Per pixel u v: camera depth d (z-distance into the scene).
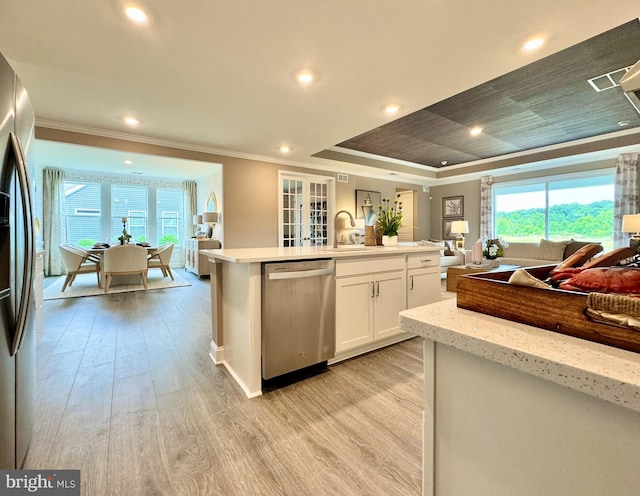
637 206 4.94
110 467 1.27
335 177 6.30
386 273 2.50
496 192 6.99
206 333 2.94
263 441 1.43
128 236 6.21
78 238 6.89
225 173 4.98
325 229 6.25
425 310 0.71
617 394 0.39
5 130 1.07
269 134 4.03
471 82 2.61
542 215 6.25
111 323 3.22
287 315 1.95
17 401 1.17
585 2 1.70
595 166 5.47
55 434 1.46
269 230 5.45
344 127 3.77
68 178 6.73
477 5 1.72
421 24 1.88
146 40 2.04
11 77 1.13
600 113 3.98
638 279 0.51
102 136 3.95
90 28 1.92
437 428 0.65
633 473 0.41
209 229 6.79
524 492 0.52
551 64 2.78
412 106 3.10
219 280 2.30
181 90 2.77
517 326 0.58
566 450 0.47
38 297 2.71
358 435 1.48
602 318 0.48
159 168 6.46
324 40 2.04
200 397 1.81
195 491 1.16
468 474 0.60
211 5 1.72
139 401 1.76
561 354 0.46
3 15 1.79
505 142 5.35
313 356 2.08
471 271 4.35
